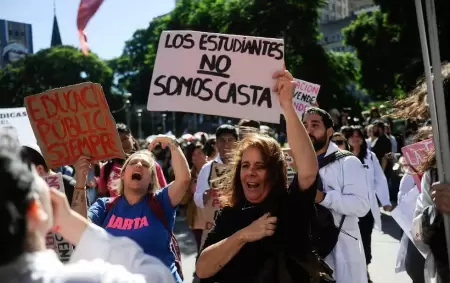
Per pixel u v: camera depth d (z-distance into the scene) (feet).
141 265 6.26
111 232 13.67
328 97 132.87
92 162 13.39
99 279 4.52
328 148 15.25
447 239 8.88
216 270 9.55
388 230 37.29
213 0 151.64
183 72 13.65
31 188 4.35
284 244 9.53
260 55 13.24
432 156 10.68
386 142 45.42
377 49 104.27
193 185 25.34
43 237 4.58
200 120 248.93
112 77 248.32
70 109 13.28
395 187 45.93
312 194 9.80
